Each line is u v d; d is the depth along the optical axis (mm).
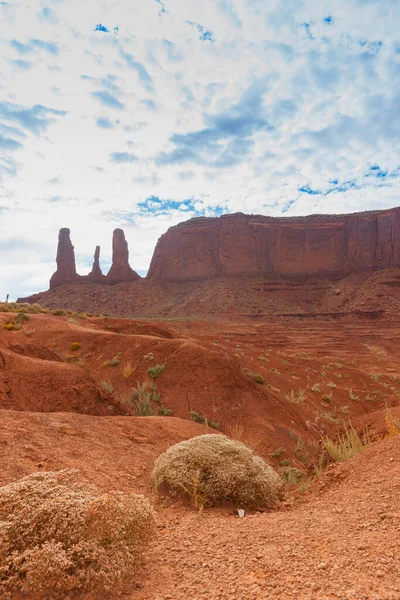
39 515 3178
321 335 91812
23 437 6625
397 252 138250
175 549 3762
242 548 3711
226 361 22641
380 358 71250
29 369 12820
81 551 2988
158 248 172125
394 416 11383
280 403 23078
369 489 5219
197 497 5699
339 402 33188
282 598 2664
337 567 3047
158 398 20328
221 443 6789
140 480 6488
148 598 2814
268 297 139000
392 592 2570
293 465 13602
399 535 3559
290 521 4531
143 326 40125
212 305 130125
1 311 40625
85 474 5898
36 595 2736
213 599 2754
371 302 117938
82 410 11883
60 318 41094
